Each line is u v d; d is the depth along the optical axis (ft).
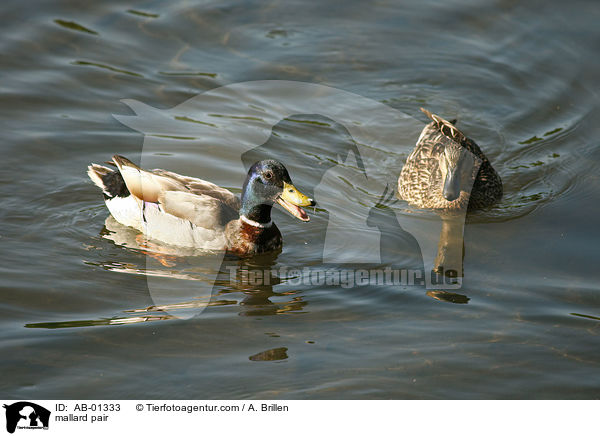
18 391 28.68
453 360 30.86
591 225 42.29
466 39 60.18
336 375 29.91
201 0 63.16
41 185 44.52
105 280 36.99
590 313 34.14
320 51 58.34
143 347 31.60
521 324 33.40
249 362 30.71
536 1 64.03
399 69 57.21
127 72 54.39
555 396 28.84
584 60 57.41
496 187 45.96
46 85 52.39
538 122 52.80
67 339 31.96
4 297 34.86
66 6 60.90
